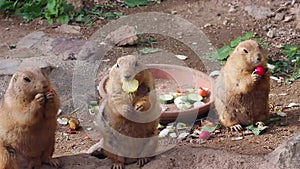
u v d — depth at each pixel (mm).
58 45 11422
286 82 10039
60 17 12570
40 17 12695
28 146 6746
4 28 12336
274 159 6996
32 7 12852
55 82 10164
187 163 7043
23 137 6688
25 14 12781
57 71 10453
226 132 8453
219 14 12812
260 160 7020
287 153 6977
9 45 11586
